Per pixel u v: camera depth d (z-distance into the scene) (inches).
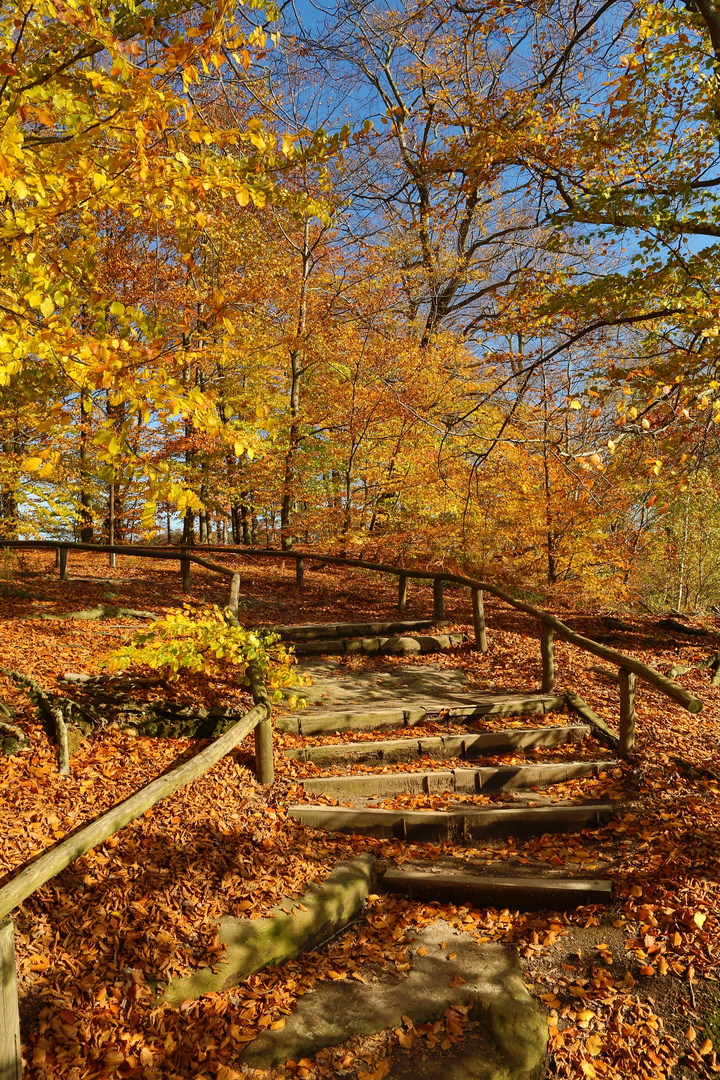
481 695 275.3
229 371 555.8
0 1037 99.0
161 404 121.0
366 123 219.1
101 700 218.4
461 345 573.9
